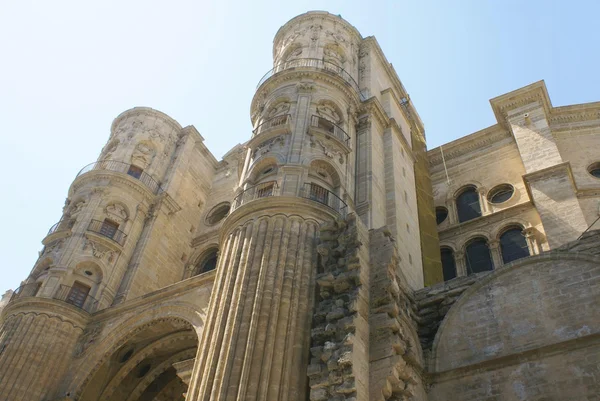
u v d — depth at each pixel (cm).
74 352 3066
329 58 3869
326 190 2792
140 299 3028
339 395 1780
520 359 2027
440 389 2125
